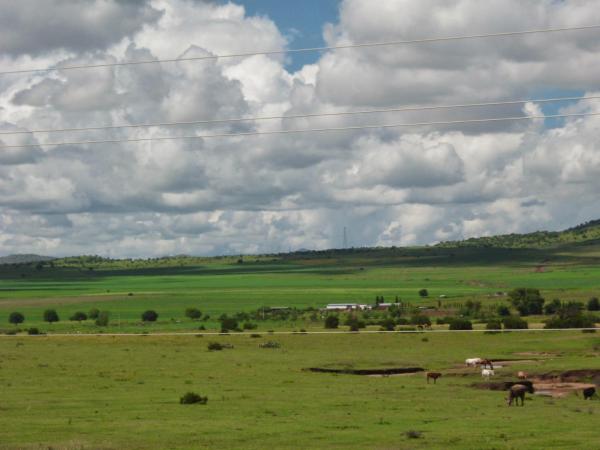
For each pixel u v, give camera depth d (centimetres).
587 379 11744
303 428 7038
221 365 13562
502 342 17388
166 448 6075
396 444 6294
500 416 7888
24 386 10394
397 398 9350
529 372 12206
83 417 7688
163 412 8056
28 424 7219
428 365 13675
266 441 6412
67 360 14238
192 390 10025
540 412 8194
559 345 16350
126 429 6962
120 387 10344
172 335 19950
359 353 15925
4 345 17562
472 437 6619
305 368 13050
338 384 10919
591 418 7769
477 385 10788
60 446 6094
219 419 7588
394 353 15838
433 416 7844
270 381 11244
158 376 11812
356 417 7750
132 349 16700
